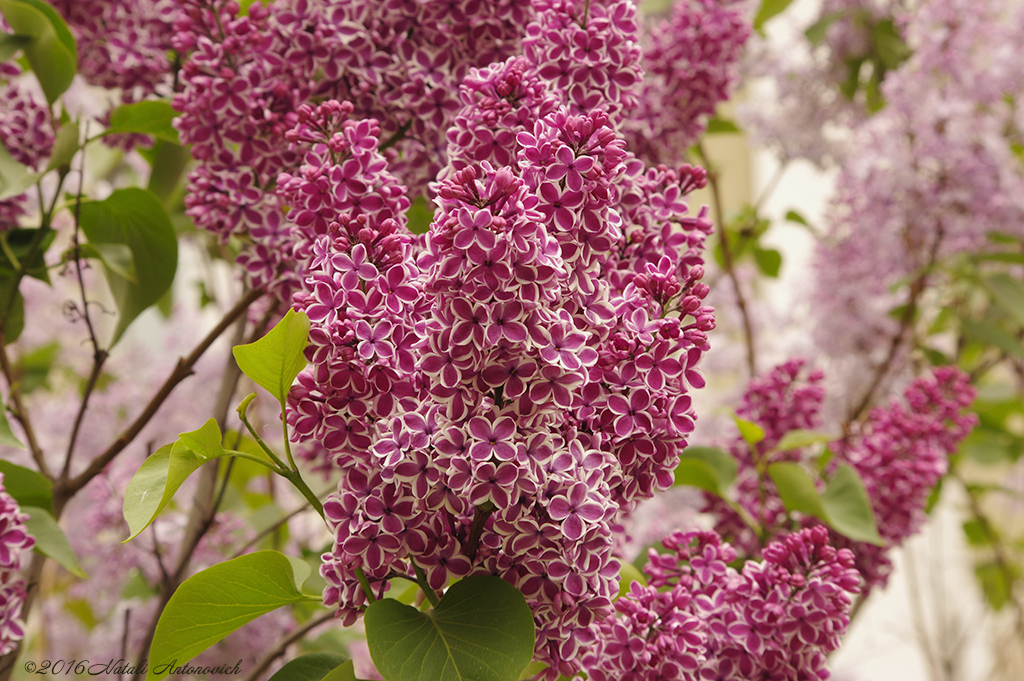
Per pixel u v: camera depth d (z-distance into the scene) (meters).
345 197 0.71
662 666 0.70
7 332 0.93
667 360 0.65
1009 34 1.22
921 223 1.21
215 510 0.92
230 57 0.79
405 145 0.82
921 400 0.91
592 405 0.65
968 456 1.52
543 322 0.62
